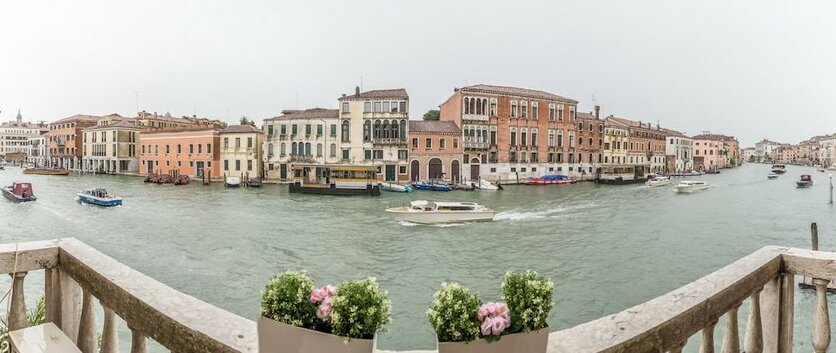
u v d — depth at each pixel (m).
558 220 31.72
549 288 1.88
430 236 25.53
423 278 17.12
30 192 39.66
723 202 43.47
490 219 31.20
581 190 56.50
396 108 56.44
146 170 72.19
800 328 10.30
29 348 2.57
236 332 2.01
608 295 15.28
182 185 57.31
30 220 29.22
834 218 32.62
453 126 61.97
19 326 2.76
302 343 1.80
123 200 40.97
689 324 2.26
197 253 20.69
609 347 1.97
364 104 56.72
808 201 44.50
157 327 2.16
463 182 58.91
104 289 2.46
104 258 2.72
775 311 2.83
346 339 1.74
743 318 10.73
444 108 69.12
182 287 15.74
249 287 15.80
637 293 15.49
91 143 81.69
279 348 1.83
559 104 68.19
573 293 15.46
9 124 131.25
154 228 26.97
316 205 38.81
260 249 21.70
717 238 25.11
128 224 28.25
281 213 33.91
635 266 18.97
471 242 23.94
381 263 19.41
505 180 63.59
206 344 1.96
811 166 152.25
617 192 54.06
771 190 58.34
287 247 22.22
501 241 24.22
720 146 125.50
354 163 56.78
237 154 61.72
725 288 2.43
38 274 15.20
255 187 54.47
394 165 56.72
